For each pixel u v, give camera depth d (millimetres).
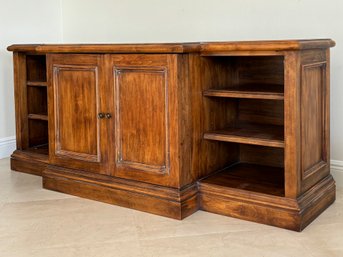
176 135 2221
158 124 2273
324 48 2307
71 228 2160
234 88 2473
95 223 2219
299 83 2055
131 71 2320
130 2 3592
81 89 2537
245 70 2736
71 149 2637
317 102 2301
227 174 2557
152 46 2199
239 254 1875
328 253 1876
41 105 3328
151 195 2320
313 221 2215
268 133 2387
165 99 2229
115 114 2412
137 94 2320
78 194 2613
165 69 2205
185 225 2184
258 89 2393
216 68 2473
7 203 2510
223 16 3104
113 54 2369
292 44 1976
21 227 2174
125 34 3662
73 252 1906
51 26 3979
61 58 2596
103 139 2486
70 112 2609
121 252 1903
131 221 2240
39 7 3863
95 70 2457
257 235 2061
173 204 2248
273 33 2906
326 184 2396
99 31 3822
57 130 2684
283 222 2125
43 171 2760
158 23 3455
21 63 3158
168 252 1898
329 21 2693
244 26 3020
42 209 2414
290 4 2814
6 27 3617
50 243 1995
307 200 2172
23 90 3182
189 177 2330
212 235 2064
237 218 2262
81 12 3912
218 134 2381
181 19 3324
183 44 2178
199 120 2373
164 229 2137
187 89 2252
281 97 2133
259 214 2191
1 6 3570
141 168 2359
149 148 2322
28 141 3252
